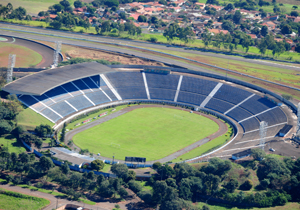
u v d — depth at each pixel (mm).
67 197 150125
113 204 148000
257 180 167375
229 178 165750
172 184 156500
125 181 163250
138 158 177250
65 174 161000
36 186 156250
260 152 177625
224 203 154625
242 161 181000
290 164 174750
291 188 162250
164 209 142750
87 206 144375
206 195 157500
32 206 142000
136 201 151875
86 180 156625
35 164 163875
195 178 159625
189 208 143875
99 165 167750
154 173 170500
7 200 144875
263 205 152250
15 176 161250
